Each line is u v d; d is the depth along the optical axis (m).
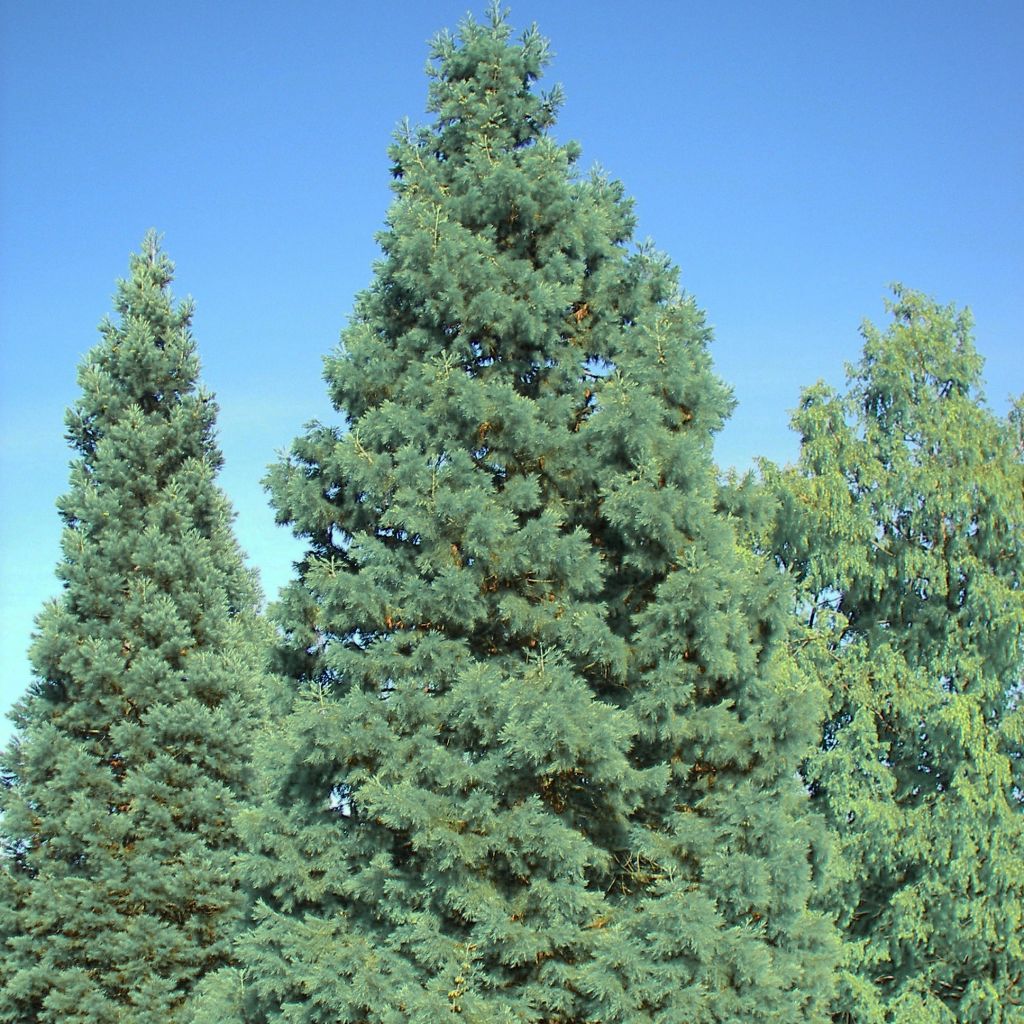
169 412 18.97
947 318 24.06
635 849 11.58
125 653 17.33
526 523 12.12
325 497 13.47
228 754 17.02
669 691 11.27
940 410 23.45
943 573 22.53
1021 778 21.80
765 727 11.84
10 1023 15.68
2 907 15.94
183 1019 15.27
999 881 20.48
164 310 19.33
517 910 10.80
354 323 13.88
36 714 16.86
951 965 20.98
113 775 16.64
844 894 21.75
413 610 11.87
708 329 13.73
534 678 11.13
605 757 10.49
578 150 14.34
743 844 11.25
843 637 24.11
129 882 15.93
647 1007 10.62
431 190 13.60
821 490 23.44
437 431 12.41
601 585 11.84
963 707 21.38
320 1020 11.00
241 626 19.22
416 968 10.84
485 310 12.60
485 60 14.38
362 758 11.52
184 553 17.80
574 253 13.64
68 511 17.70
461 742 11.40
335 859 11.80
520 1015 10.57
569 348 13.45
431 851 10.98
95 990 15.47
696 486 12.04
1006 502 22.34
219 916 15.97
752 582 12.88
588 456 12.36
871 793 21.95
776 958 11.41
